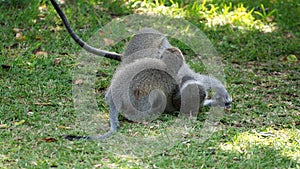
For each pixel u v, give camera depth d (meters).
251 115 10.12
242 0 17.16
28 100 10.37
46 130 9.16
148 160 8.16
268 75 12.62
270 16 16.27
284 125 9.73
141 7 15.99
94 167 7.85
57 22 14.40
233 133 9.25
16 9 14.91
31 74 11.63
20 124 9.31
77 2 15.71
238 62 13.29
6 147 8.42
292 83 12.08
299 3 17.38
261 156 8.35
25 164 7.86
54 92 10.74
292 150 8.62
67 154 8.23
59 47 13.21
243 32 15.12
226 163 8.09
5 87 10.92
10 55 12.58
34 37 13.56
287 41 14.78
